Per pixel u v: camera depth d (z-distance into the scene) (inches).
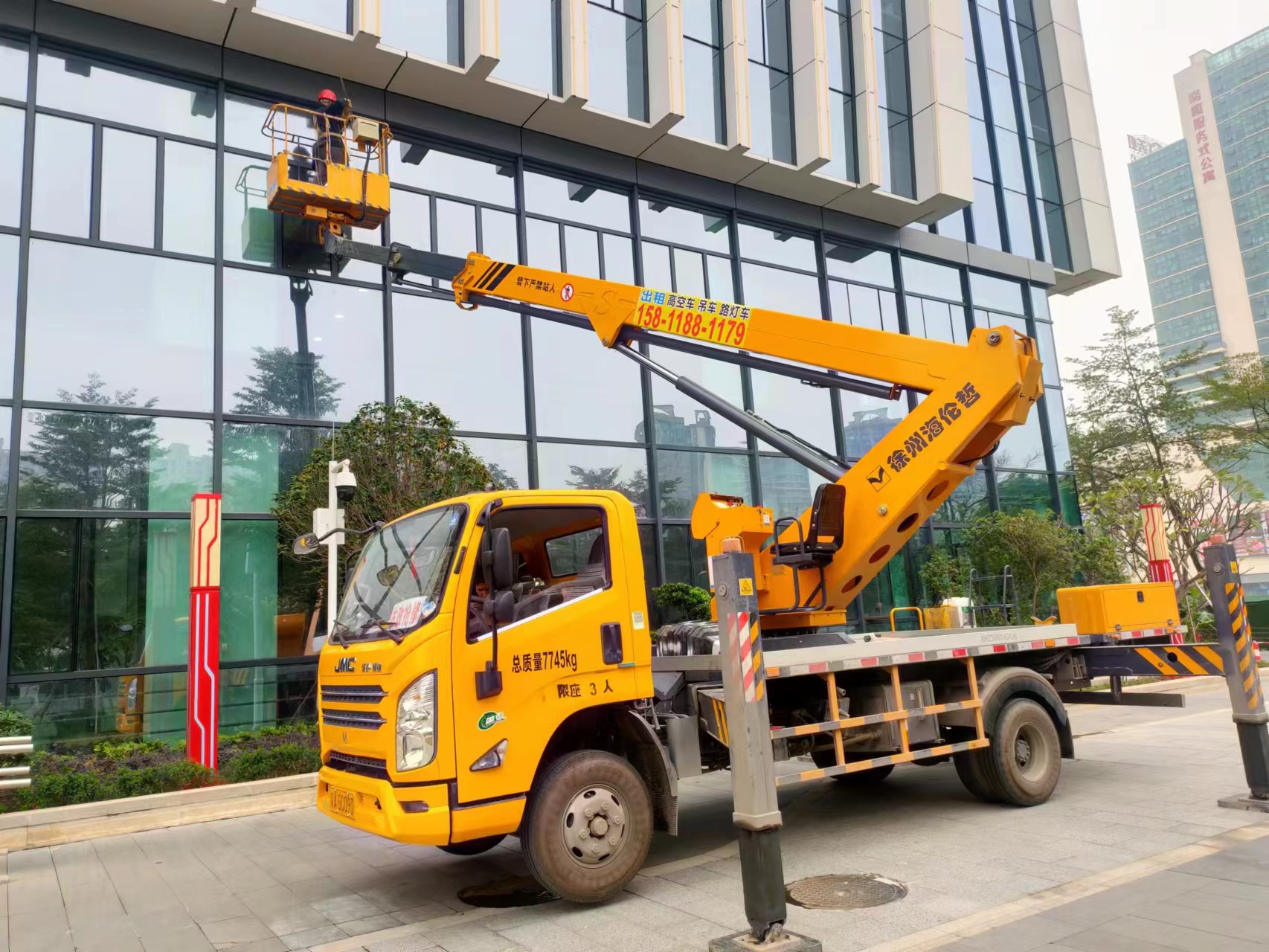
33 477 421.1
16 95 451.2
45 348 433.7
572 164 617.6
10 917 220.2
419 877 240.1
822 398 709.3
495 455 552.4
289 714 461.4
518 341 575.8
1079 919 170.9
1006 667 291.3
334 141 517.7
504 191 597.6
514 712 197.9
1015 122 903.7
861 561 280.1
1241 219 5201.8
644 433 613.9
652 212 660.1
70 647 417.7
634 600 223.0
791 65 696.4
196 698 369.4
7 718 339.3
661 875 227.1
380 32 512.7
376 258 405.7
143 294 464.4
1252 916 165.6
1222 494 1000.9
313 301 510.6
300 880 243.9
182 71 495.2
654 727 229.8
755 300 697.0
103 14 474.9
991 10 913.5
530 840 197.2
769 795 170.2
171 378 463.8
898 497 274.2
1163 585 335.3
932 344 275.9
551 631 206.5
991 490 802.8
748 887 168.2
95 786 332.2
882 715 252.1
